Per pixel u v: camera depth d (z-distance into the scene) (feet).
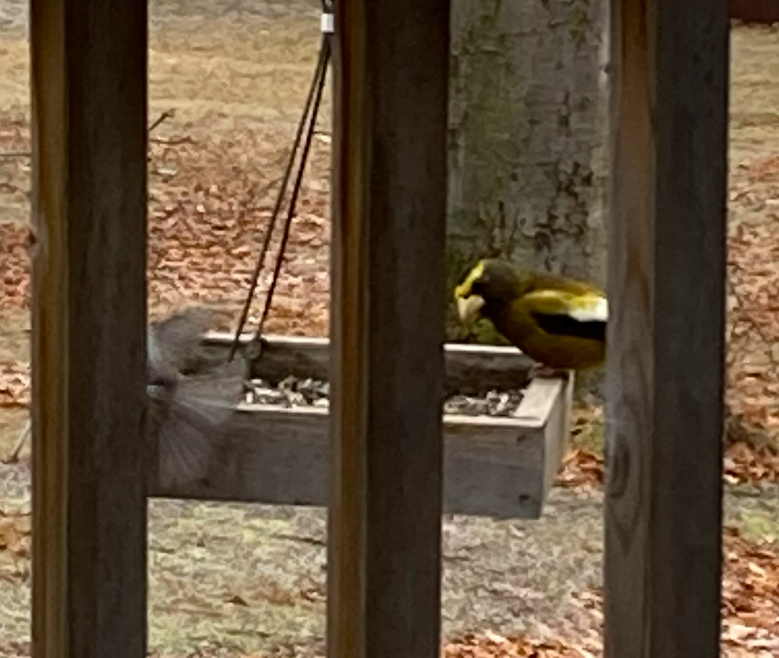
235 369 14.02
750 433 22.71
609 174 8.24
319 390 15.75
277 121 39.99
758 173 37.19
